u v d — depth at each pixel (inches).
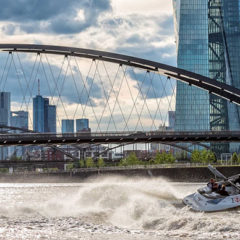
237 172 5679.1
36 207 1566.2
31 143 4731.8
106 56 4763.8
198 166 6013.8
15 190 3971.5
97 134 4704.7
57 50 4771.2
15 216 1385.3
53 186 4950.8
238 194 1350.9
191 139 4943.4
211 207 1318.9
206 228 1100.5
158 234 1026.7
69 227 1154.0
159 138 4884.4
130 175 6240.2
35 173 6934.1
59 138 4653.1
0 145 4803.2
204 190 1392.7
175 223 1157.1
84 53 4746.6
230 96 4896.7
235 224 1113.4
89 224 1216.2
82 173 6589.6
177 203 1439.5
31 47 4773.6
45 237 993.5
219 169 5753.0
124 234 1034.1
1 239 969.5
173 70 4800.7
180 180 5900.6
